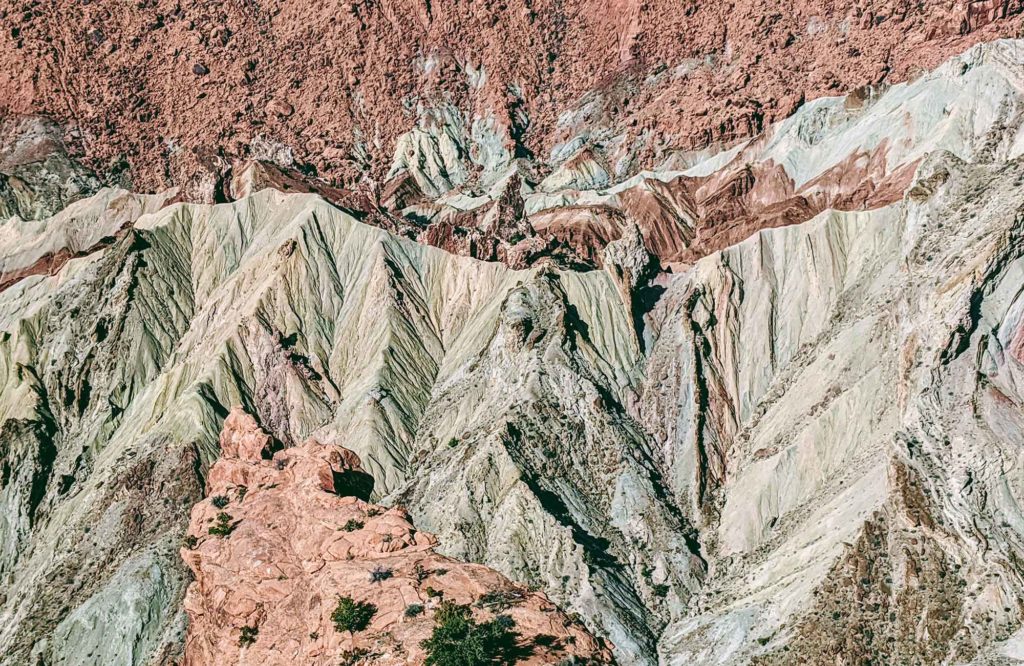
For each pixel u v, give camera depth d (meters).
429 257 138.12
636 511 107.62
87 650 105.50
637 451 112.88
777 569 99.00
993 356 100.94
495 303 129.50
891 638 89.50
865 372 108.31
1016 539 92.62
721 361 119.44
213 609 86.31
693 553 104.88
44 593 111.75
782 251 125.25
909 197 116.44
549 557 101.69
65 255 155.88
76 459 126.94
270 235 143.75
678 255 134.50
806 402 111.38
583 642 77.94
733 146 151.62
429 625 77.56
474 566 84.38
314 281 135.50
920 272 108.44
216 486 98.50
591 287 124.81
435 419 122.00
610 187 156.12
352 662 75.94
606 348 121.25
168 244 143.38
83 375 133.12
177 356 134.12
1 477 125.44
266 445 105.25
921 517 93.94
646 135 160.75
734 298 122.50
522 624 78.06
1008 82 127.88
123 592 107.31
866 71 147.12
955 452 97.31
